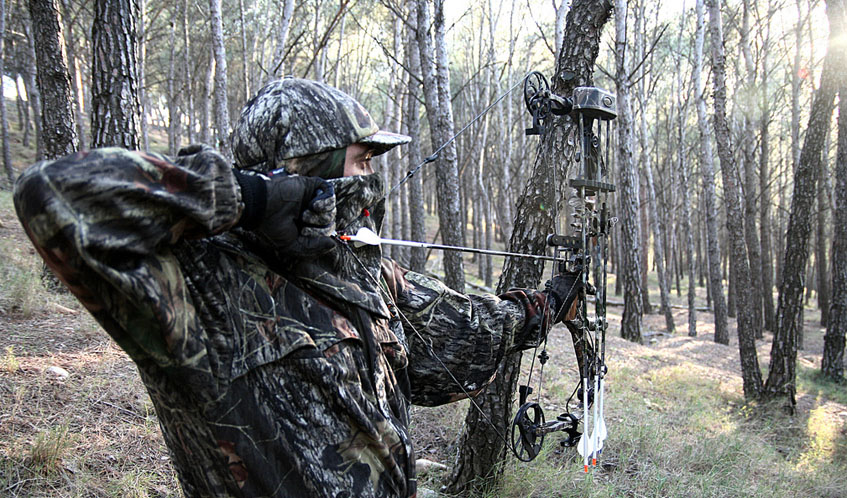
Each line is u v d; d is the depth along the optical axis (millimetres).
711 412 6648
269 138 1310
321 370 1160
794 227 8219
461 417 4555
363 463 1210
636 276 12406
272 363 1138
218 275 1128
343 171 1359
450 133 7109
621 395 6469
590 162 2033
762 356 13391
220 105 8383
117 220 911
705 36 20891
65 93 6691
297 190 1127
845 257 10992
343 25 16344
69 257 902
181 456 1180
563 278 1884
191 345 1035
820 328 19500
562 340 9148
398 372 1435
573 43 3010
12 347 4086
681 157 18609
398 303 1525
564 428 2051
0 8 13820
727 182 10078
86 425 3275
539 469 3686
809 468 5254
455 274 7145
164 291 989
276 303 1182
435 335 1549
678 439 5070
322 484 1151
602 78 22469
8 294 5223
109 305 997
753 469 4824
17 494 2615
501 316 1648
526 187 3055
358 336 1268
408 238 18766
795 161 16656
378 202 1485
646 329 17094
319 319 1222
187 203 963
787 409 8000
